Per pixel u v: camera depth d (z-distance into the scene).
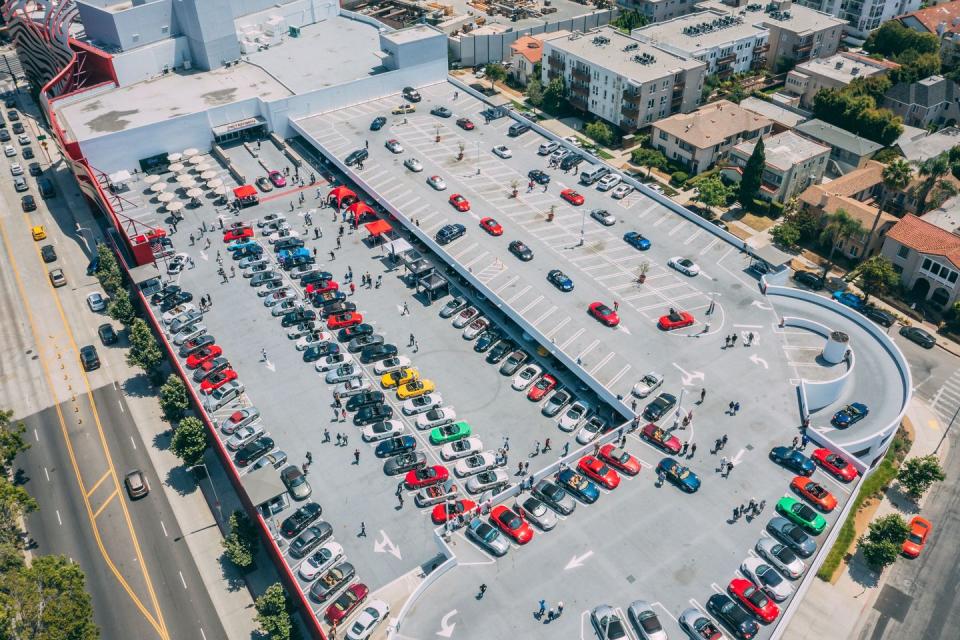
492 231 113.94
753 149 135.62
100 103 141.38
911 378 95.31
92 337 113.25
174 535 84.81
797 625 74.81
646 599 66.31
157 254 114.56
